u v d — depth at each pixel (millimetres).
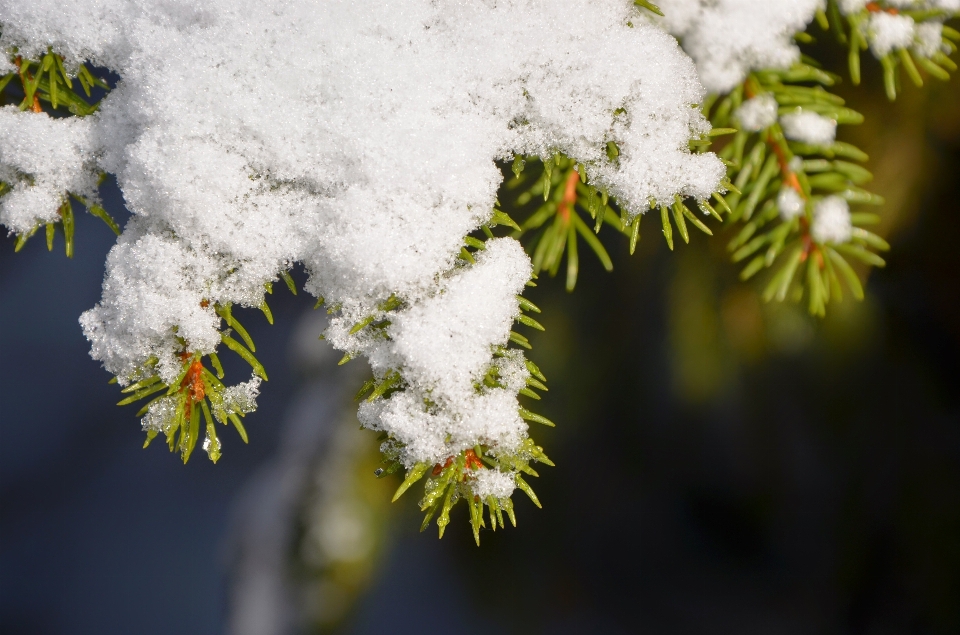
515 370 823
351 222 826
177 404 829
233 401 831
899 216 966
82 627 2543
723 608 1589
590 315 1254
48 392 2982
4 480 2836
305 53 832
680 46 854
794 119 860
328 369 1531
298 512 1403
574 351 1279
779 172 865
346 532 1374
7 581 2650
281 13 835
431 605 1683
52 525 2764
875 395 1206
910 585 1287
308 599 1367
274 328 2217
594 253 1188
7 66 844
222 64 833
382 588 1679
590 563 1628
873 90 940
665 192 834
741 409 1318
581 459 1513
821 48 927
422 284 825
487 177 832
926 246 1024
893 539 1304
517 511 1610
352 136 829
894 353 1149
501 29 837
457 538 1676
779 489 1396
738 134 863
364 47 833
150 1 840
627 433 1444
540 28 837
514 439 819
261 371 832
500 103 835
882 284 1088
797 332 1066
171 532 2678
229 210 831
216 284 833
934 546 1241
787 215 866
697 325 1077
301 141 831
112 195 862
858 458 1284
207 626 2441
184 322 830
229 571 1461
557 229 876
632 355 1277
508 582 1638
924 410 1196
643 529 1581
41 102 852
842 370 1175
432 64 833
